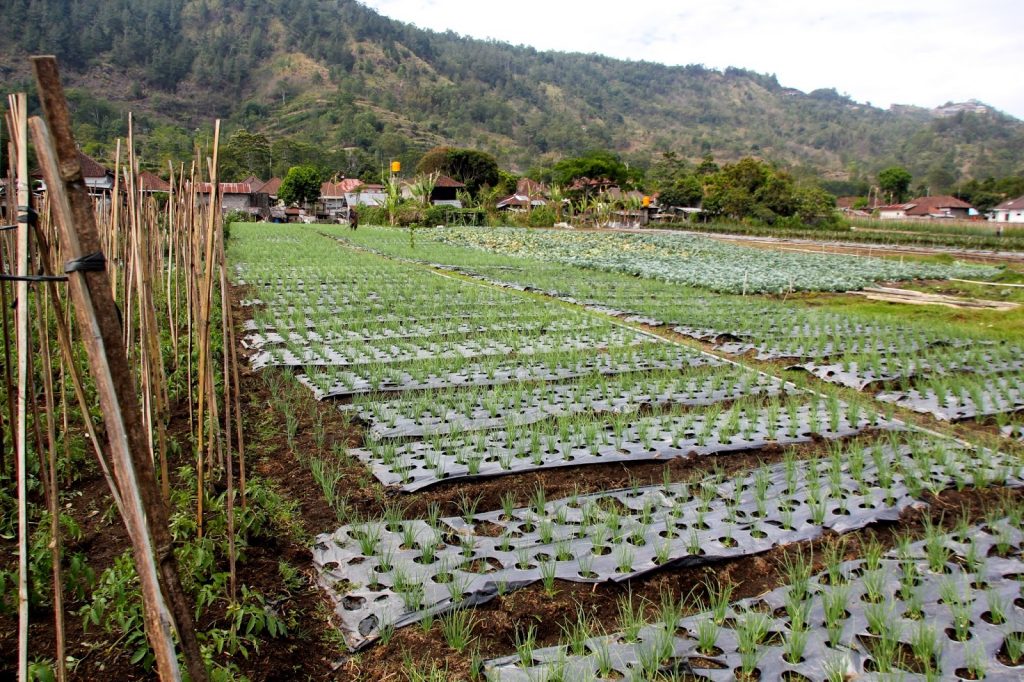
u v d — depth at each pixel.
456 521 5.72
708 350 12.96
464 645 4.27
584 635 4.21
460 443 7.35
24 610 3.21
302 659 4.19
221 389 8.98
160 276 11.52
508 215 59.22
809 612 4.53
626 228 60.41
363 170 102.44
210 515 5.29
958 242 41.69
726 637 4.32
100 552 5.07
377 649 4.27
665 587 5.03
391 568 4.98
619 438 7.57
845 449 7.74
